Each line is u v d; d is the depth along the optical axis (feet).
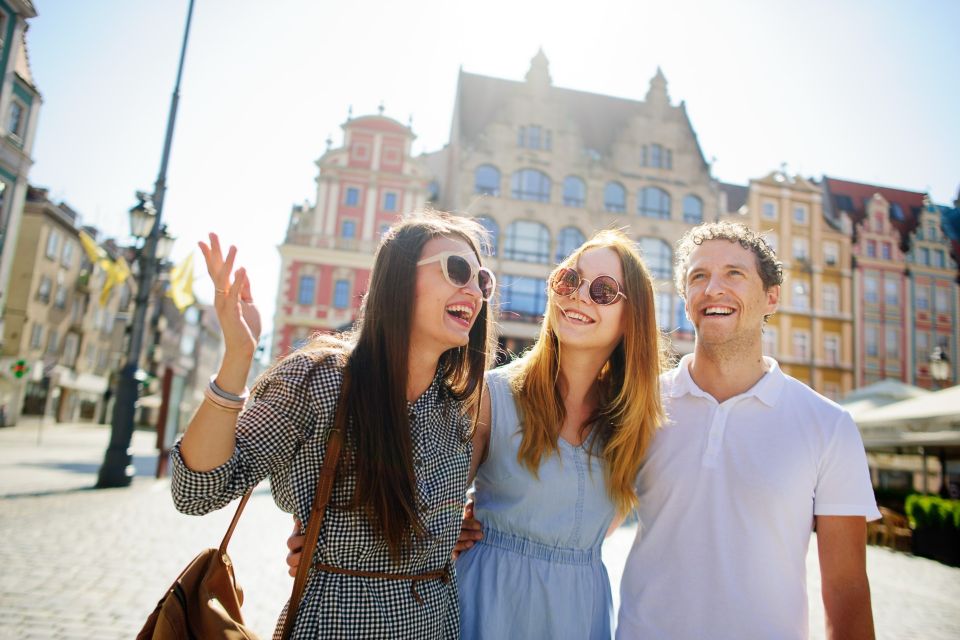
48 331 128.98
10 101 70.13
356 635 4.83
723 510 6.38
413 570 5.29
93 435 122.11
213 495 4.39
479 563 6.82
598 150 119.96
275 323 102.73
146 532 24.63
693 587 6.32
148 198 40.22
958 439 31.35
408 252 5.60
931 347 123.34
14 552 19.63
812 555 30.35
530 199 110.11
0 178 71.31
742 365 6.87
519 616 6.53
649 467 7.06
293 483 5.01
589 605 6.78
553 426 6.93
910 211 133.18
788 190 122.42
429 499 5.35
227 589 5.09
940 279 126.41
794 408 6.53
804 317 119.24
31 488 36.19
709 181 117.50
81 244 136.98
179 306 53.62
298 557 5.20
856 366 119.75
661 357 8.87
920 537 34.83
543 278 106.32
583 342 7.00
